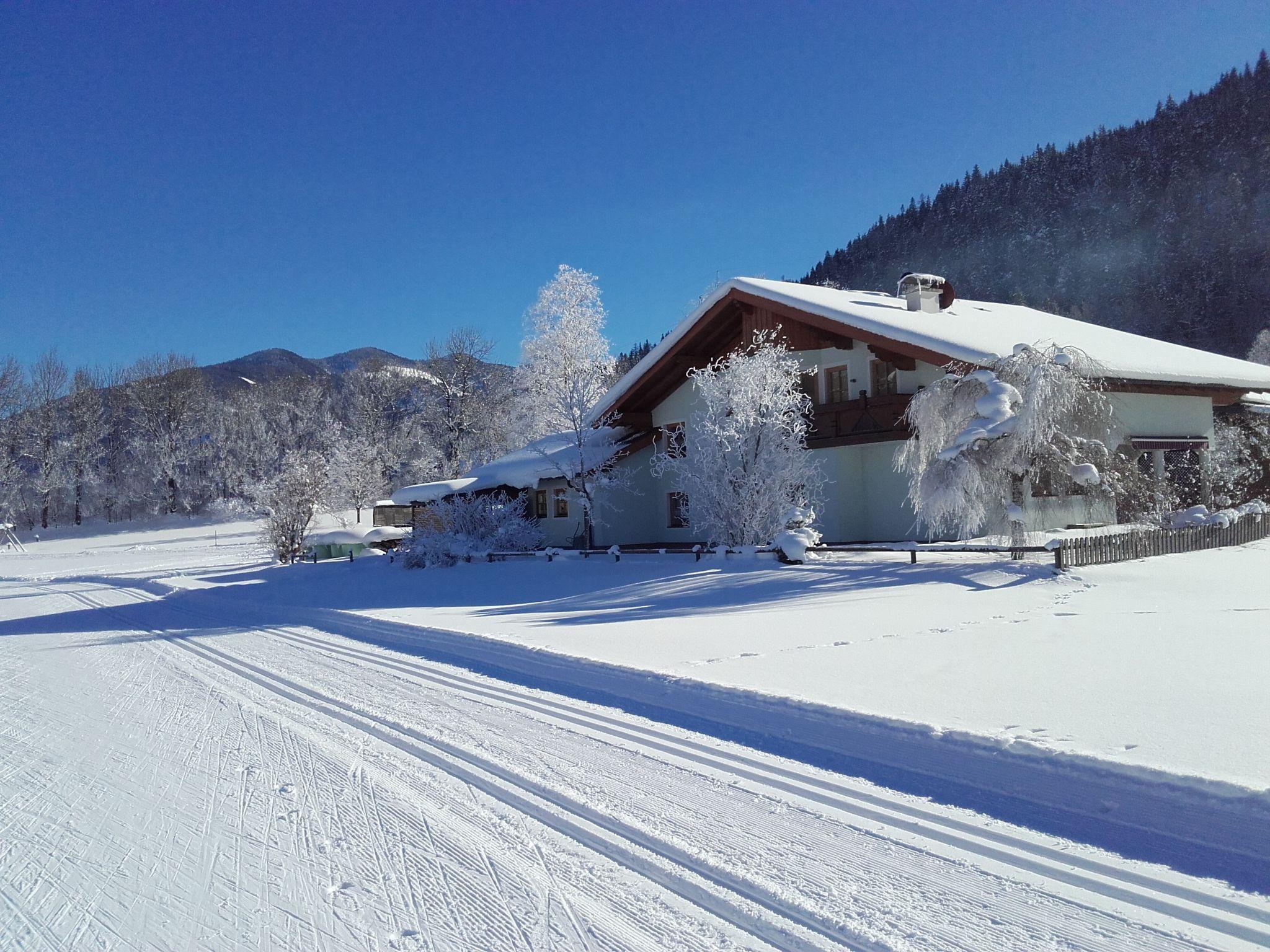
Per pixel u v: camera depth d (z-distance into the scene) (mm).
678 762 5848
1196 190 139500
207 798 5812
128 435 82375
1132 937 3279
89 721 8625
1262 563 13992
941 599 12086
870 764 5598
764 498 18703
